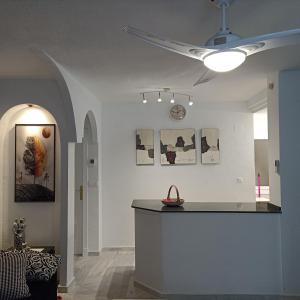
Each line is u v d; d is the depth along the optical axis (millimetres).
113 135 5684
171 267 3658
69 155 3941
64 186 3893
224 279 3629
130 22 2373
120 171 5664
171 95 5066
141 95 5000
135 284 4004
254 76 3955
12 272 2555
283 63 3412
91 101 4848
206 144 5633
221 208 3822
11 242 4289
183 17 2301
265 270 3611
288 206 3635
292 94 3666
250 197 5621
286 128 3668
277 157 3746
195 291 3637
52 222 4344
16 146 4352
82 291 3818
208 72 2549
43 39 2682
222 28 2062
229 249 3637
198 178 5648
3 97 3896
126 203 5645
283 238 3611
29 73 3682
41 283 2693
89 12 2215
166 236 3666
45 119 4379
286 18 2318
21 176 4344
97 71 3613
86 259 5117
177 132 5660
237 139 5656
